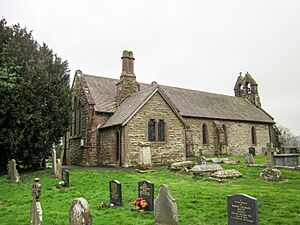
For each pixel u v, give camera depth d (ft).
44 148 66.85
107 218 29.25
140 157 64.34
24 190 46.65
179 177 56.03
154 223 27.40
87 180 52.80
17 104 61.00
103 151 81.92
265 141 132.67
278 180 48.96
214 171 56.90
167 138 79.10
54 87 68.39
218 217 28.58
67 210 33.17
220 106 125.90
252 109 139.64
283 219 27.22
